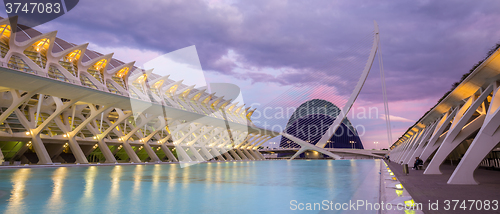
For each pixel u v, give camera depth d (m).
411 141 31.53
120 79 36.41
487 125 9.17
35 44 28.78
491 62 9.89
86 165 29.58
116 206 6.29
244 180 12.69
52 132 35.97
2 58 24.55
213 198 7.44
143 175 15.76
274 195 7.96
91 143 38.25
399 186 8.17
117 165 32.25
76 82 31.30
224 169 23.22
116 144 40.78
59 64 30.59
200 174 16.62
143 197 7.59
